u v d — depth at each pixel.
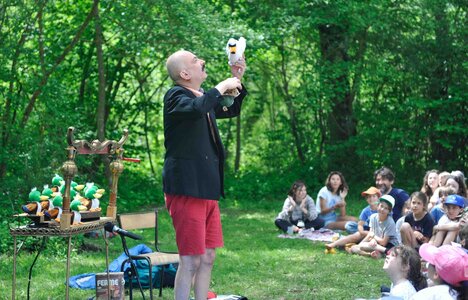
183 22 12.62
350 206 14.77
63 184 5.84
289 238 11.00
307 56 17.55
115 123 17.55
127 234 5.85
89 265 8.46
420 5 16.44
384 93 17.86
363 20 15.97
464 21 16.89
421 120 17.14
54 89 11.80
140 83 17.12
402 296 5.32
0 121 11.28
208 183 5.21
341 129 17.70
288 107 18.36
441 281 5.03
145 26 12.84
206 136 5.26
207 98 5.00
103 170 15.07
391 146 17.19
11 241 9.06
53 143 11.28
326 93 16.39
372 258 9.16
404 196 10.05
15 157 11.04
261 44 13.92
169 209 5.31
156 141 20.48
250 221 13.09
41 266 8.31
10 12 11.31
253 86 20.50
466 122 17.00
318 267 8.51
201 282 5.43
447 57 16.91
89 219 5.71
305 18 15.84
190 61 5.32
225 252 9.66
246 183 17.22
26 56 11.49
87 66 15.87
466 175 17.17
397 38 16.91
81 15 14.85
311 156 18.19
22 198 10.88
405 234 8.74
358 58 17.20
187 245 5.22
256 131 21.25
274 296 6.99
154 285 7.23
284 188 17.17
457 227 8.04
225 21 13.52
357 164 17.34
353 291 7.17
